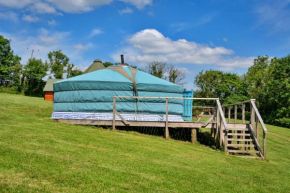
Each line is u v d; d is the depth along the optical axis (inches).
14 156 198.5
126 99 428.1
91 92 428.5
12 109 569.6
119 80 434.9
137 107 434.0
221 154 337.1
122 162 227.1
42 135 288.5
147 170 215.0
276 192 211.6
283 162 350.3
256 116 367.6
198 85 1601.9
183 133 456.1
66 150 239.5
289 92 1136.2
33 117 423.8
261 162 324.2
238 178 235.3
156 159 255.0
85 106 428.8
